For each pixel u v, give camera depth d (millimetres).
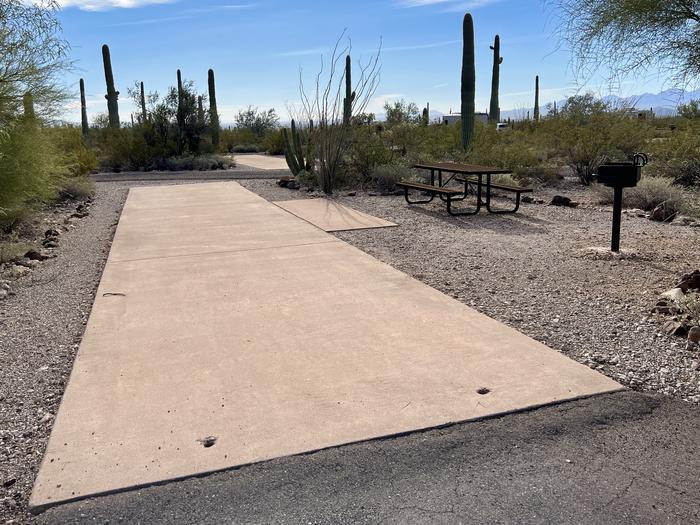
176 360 4840
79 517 3004
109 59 32375
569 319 5688
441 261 8023
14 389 4453
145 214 12305
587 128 17047
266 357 4867
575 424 3764
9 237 10078
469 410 3934
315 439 3631
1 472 3416
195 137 28500
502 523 2908
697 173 14422
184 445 3596
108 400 4176
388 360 4754
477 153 17938
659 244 8883
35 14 9359
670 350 4914
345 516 2979
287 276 7273
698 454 3451
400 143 20969
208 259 8203
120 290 6809
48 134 11727
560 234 9828
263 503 3084
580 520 2920
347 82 28469
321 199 14070
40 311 6262
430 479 3256
